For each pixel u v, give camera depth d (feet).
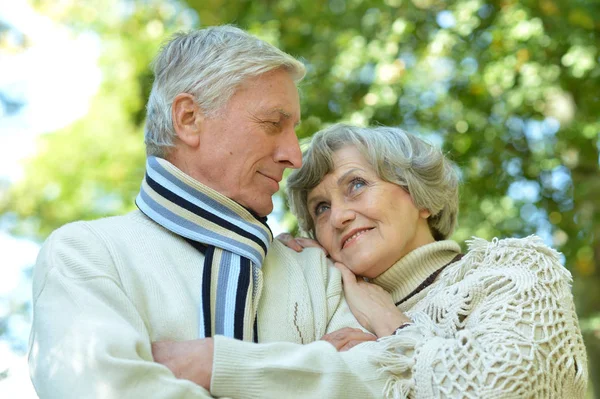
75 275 8.64
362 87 26.45
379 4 26.78
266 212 10.23
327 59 27.09
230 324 8.93
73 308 8.30
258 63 9.95
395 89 25.41
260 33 28.37
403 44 26.09
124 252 9.20
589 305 26.76
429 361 8.68
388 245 10.71
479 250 10.16
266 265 10.05
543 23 25.57
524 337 8.83
